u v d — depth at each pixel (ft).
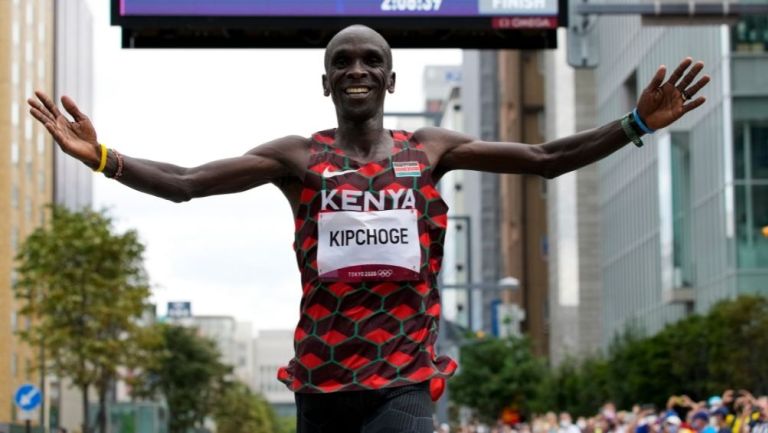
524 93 425.69
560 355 348.59
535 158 26.07
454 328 258.78
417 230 25.61
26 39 267.59
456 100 611.06
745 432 80.38
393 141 26.09
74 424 300.20
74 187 324.39
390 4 67.87
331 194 25.58
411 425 24.94
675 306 247.09
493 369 238.07
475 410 238.89
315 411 25.53
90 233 174.91
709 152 219.82
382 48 25.71
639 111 25.63
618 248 299.17
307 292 25.72
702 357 160.35
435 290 26.08
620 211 296.92
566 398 219.20
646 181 271.69
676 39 240.32
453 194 567.59
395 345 25.29
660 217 243.60
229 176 25.52
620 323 296.30
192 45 68.64
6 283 250.16
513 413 236.43
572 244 348.59
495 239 495.00
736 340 151.02
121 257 176.35
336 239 25.49
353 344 25.23
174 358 291.58
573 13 69.21
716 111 215.31
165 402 281.13
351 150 25.94
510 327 341.41
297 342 25.82
